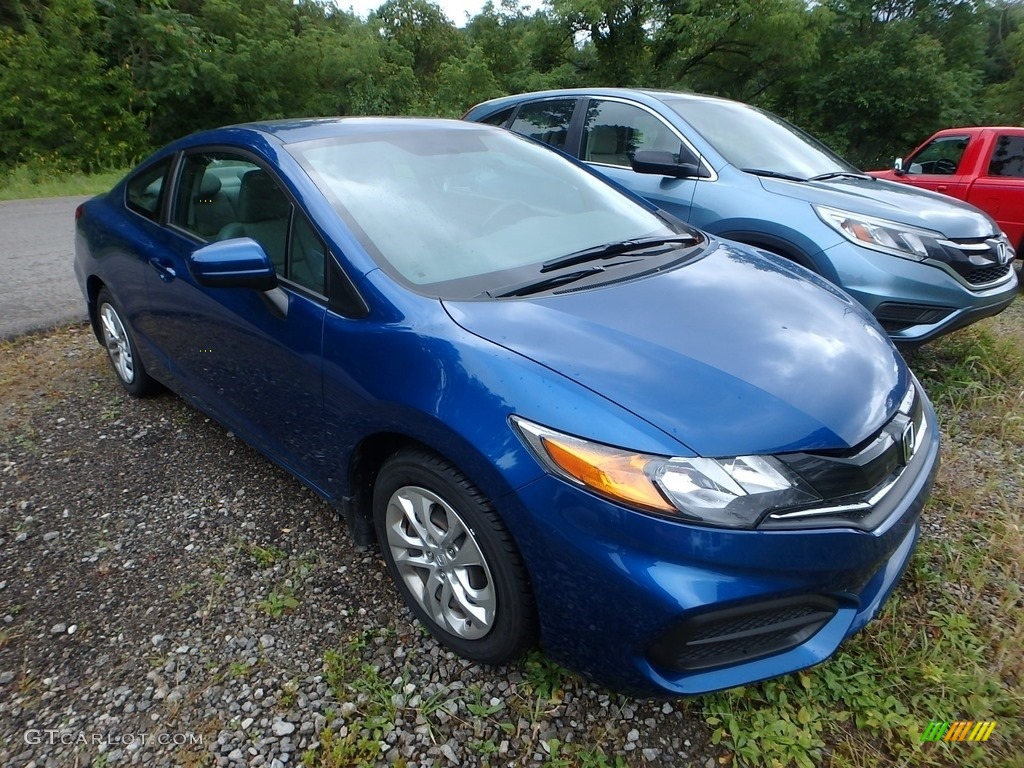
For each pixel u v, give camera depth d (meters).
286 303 2.41
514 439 1.76
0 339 4.90
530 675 2.07
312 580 2.50
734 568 1.62
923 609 2.32
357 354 2.14
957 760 1.82
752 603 1.65
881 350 2.18
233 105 27.09
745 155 4.59
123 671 2.12
